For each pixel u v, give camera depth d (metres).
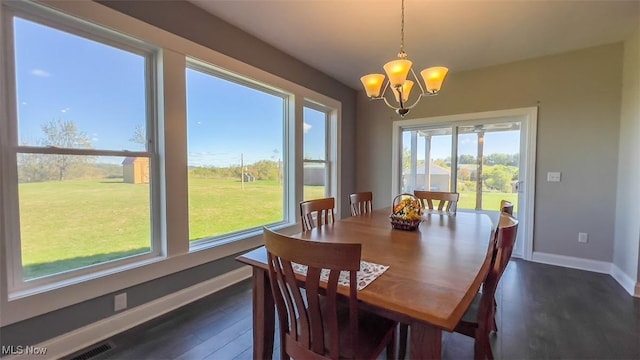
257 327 1.47
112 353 1.74
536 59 3.38
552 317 2.16
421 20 2.53
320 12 2.43
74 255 1.82
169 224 2.25
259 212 3.21
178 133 2.29
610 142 3.05
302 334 1.16
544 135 3.38
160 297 2.21
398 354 1.70
